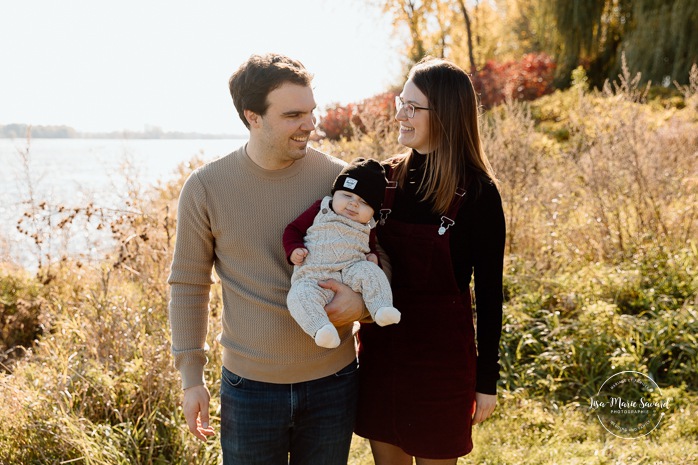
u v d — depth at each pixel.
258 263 2.14
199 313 2.23
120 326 3.89
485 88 15.12
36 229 6.02
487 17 21.39
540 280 5.03
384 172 2.22
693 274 4.95
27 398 3.37
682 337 4.29
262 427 2.13
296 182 2.18
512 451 3.48
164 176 7.05
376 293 2.10
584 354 4.27
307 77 2.02
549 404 3.99
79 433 3.08
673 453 3.31
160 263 4.80
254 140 2.09
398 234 2.29
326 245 2.10
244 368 2.14
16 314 5.64
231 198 2.13
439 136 2.26
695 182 6.02
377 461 2.51
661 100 12.00
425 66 2.33
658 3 14.62
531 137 6.16
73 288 5.54
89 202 5.59
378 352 2.34
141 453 3.19
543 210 5.95
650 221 5.64
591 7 15.89
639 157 5.79
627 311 4.83
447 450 2.27
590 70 16.48
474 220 2.25
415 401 2.27
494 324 2.31
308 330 1.99
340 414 2.21
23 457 3.10
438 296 2.26
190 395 2.19
